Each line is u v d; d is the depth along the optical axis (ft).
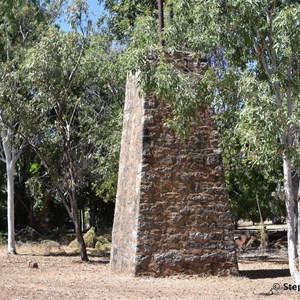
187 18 39.78
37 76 65.21
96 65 70.85
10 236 78.95
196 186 48.44
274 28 38.17
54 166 71.15
